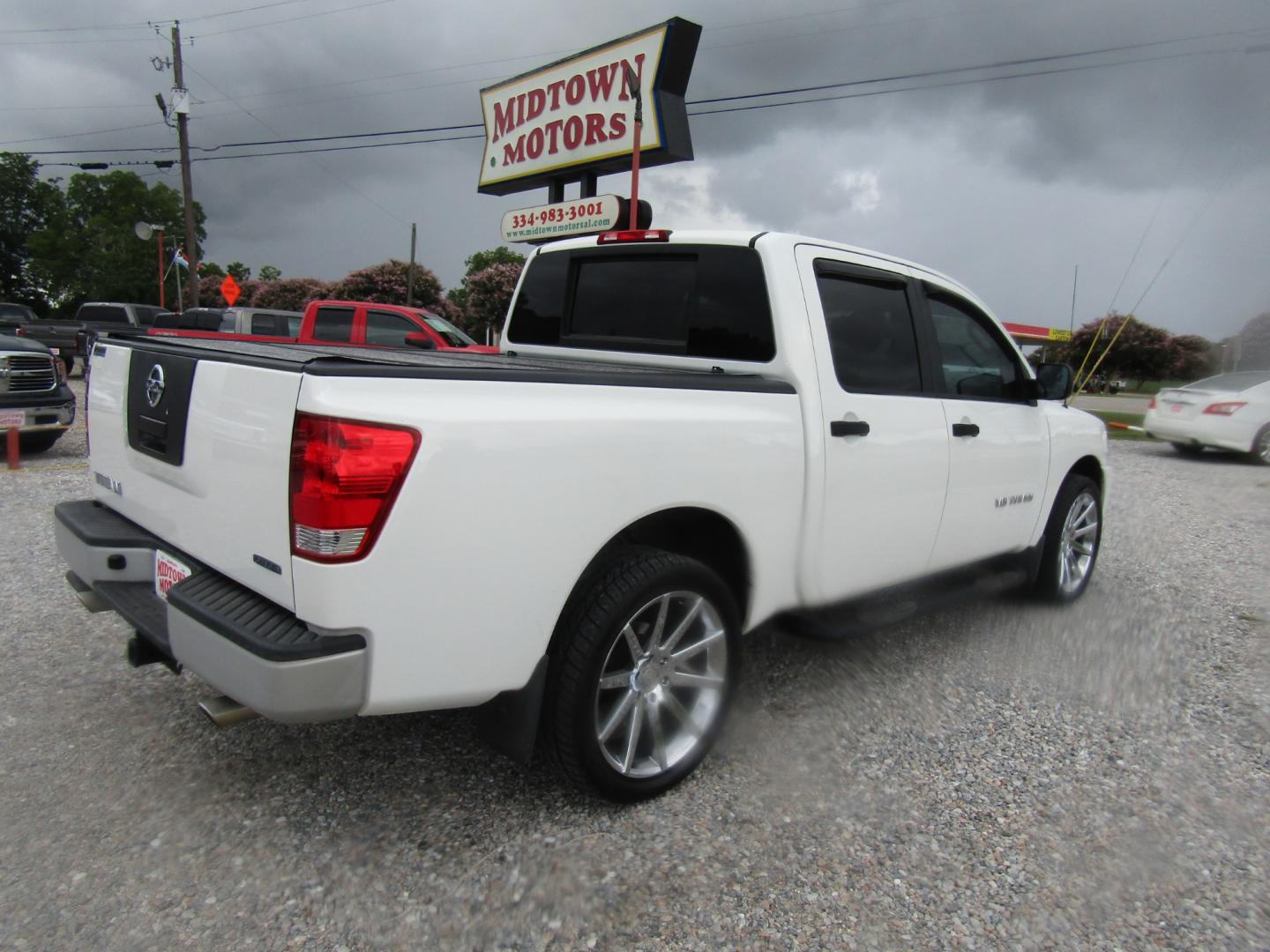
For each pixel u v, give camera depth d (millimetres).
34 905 2156
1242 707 3604
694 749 2812
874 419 3285
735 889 2322
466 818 2611
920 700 3568
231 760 2906
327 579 1987
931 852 2518
